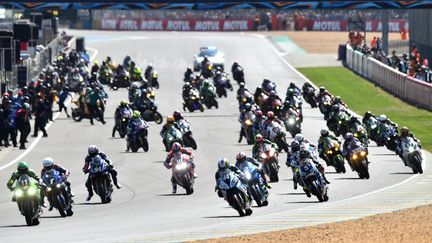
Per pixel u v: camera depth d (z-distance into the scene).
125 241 78.69
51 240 82.50
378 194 106.44
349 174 127.56
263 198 102.06
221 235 80.19
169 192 116.81
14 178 94.00
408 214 88.00
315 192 103.38
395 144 144.12
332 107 167.00
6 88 198.50
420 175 124.94
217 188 95.69
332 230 80.56
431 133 174.62
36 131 175.25
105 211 102.75
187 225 90.00
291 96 180.12
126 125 170.75
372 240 75.62
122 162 143.25
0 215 102.31
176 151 115.31
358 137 142.50
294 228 82.38
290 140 165.25
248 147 157.88
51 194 98.50
